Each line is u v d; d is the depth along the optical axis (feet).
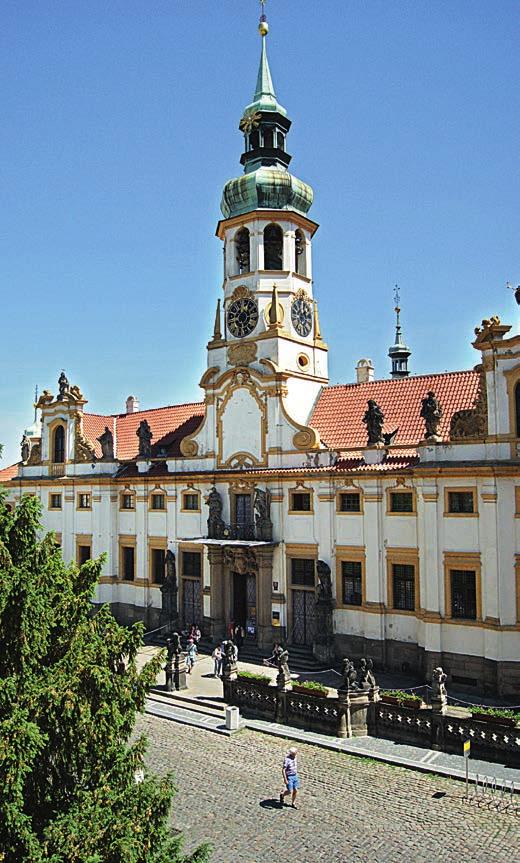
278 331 157.17
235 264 168.35
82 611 59.36
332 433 154.71
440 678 97.81
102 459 186.29
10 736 45.11
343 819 78.23
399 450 140.05
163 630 167.84
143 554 178.29
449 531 125.59
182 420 192.75
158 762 95.61
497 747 91.40
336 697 114.42
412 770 90.84
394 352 262.06
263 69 172.04
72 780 51.49
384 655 135.54
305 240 170.09
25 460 208.74
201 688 127.95
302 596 148.87
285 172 167.63
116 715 51.80
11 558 54.54
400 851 71.36
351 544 141.28
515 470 118.21
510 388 120.88
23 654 51.75
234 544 149.59
